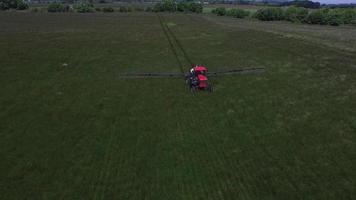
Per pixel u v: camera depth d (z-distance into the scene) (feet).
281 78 102.17
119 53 139.54
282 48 154.20
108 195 45.62
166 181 48.85
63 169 51.75
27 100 80.79
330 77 102.68
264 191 46.65
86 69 111.75
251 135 63.82
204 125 68.44
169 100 82.94
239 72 109.29
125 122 69.56
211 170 51.80
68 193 45.91
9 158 54.60
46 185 47.67
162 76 104.63
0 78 98.02
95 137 62.49
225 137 63.10
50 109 75.61
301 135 63.57
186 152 57.31
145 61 125.29
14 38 173.68
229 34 203.41
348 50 149.79
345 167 52.44
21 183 48.06
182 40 176.35
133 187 47.39
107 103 80.28
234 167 52.70
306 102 81.10
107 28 226.38
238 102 81.61
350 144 59.82
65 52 138.72
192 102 81.82
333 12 319.68
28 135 62.69
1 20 277.85
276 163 53.93
